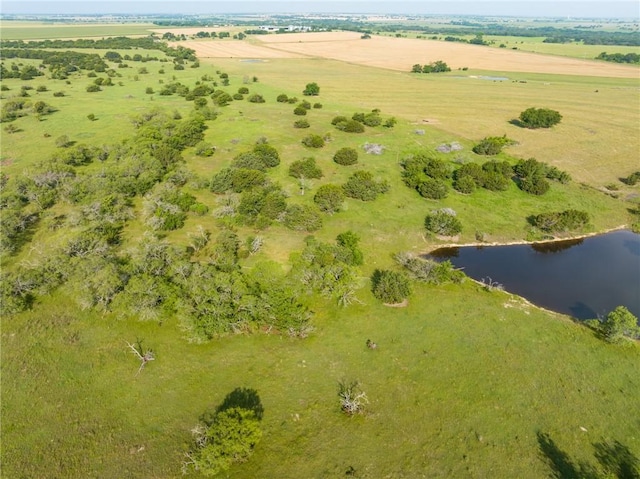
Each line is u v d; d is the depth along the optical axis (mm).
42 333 33062
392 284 37281
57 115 89688
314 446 24844
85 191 54062
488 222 51938
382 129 84062
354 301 37375
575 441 25297
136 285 34625
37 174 57000
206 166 65750
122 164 60562
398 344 32719
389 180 61500
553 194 58812
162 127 76188
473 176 60219
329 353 31781
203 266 37969
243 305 33531
